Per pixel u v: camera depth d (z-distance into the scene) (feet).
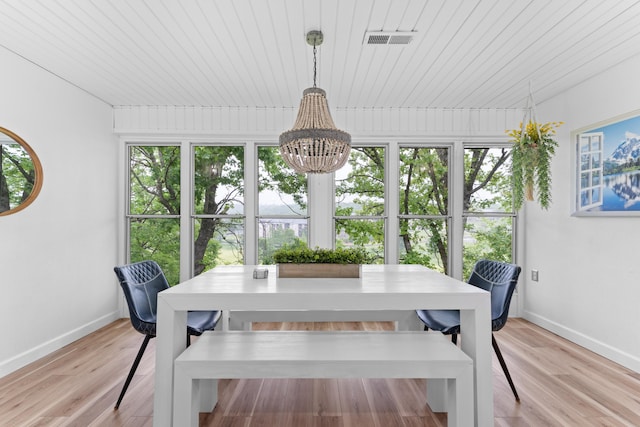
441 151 14.78
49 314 10.44
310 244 14.56
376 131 14.23
